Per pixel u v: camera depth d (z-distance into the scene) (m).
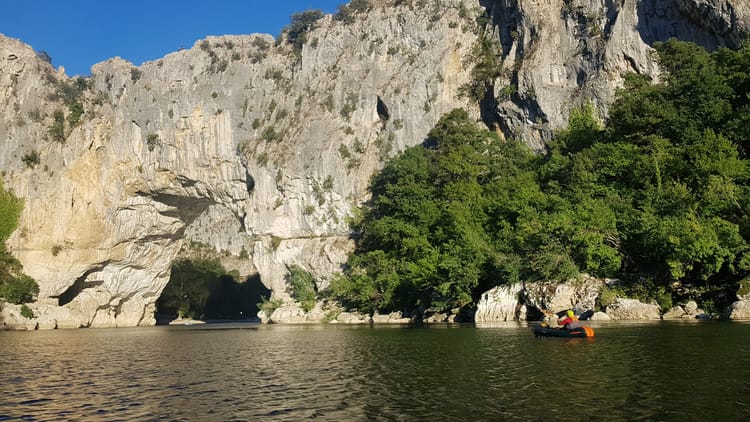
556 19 77.38
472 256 53.19
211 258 151.88
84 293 99.75
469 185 64.69
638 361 22.95
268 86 96.56
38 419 18.14
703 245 39.09
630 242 46.28
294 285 85.75
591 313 43.53
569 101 72.25
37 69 105.44
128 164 97.81
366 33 93.19
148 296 108.19
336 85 91.75
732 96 51.69
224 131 95.50
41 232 96.94
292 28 100.12
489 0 89.12
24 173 98.69
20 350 41.28
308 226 87.62
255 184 91.81
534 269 47.28
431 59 87.56
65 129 100.50
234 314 144.75
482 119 82.81
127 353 37.31
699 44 63.62
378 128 88.44
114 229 98.81
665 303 41.97
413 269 58.62
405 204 69.31
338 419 16.84
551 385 19.55
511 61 80.75
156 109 97.00
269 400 19.64
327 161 87.31
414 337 39.12
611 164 52.91
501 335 36.16
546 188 59.41
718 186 42.31
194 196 100.12
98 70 105.38
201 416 17.84
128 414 18.42
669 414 15.60
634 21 69.44
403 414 16.94
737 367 20.83
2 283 88.94
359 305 72.44
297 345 38.59
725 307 39.72
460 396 18.70
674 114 52.81
